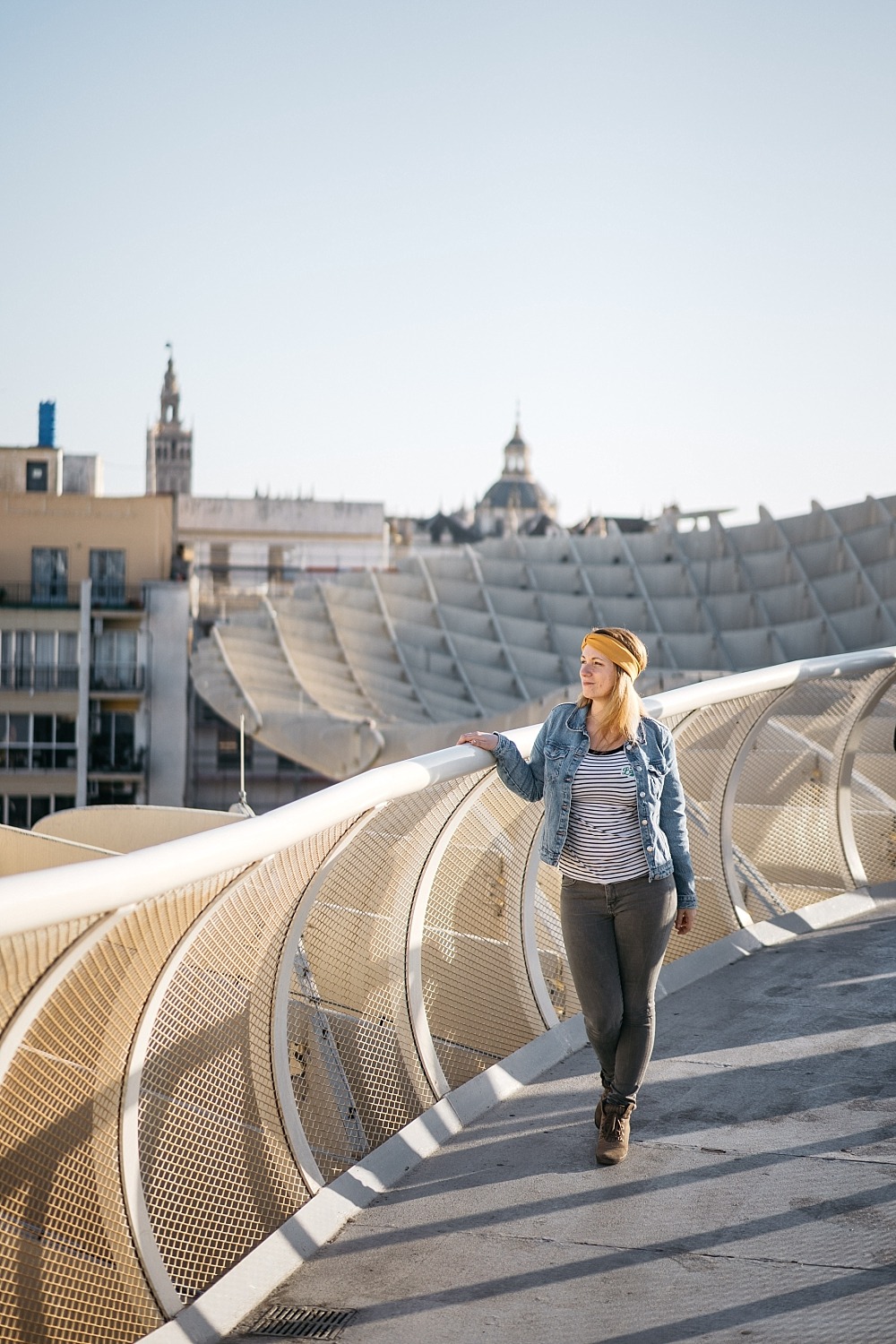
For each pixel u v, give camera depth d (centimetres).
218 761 6888
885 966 730
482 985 581
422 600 5969
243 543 9675
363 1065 493
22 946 294
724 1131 503
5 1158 328
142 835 1633
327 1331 375
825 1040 603
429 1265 408
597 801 476
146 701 6550
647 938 477
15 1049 319
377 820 463
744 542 5866
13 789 6469
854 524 5619
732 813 791
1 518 6681
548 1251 412
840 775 910
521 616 5938
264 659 5319
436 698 5288
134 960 348
